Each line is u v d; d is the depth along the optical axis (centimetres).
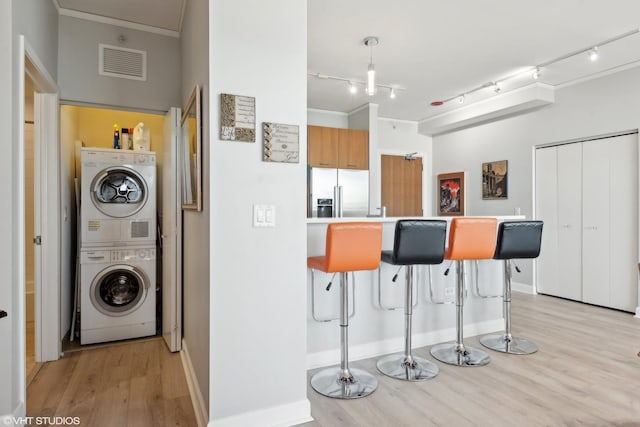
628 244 419
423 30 338
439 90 504
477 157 602
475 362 279
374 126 572
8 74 190
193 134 226
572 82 466
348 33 344
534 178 516
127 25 319
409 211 670
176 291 309
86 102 306
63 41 297
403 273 311
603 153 441
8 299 189
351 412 214
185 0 284
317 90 502
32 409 219
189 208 243
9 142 190
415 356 296
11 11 191
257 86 197
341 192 546
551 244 497
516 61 407
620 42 358
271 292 201
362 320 295
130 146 390
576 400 226
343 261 227
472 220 277
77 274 349
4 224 189
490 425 201
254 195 196
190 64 260
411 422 204
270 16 200
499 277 366
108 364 286
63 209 319
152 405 225
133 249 346
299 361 208
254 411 196
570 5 296
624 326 368
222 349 189
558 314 411
